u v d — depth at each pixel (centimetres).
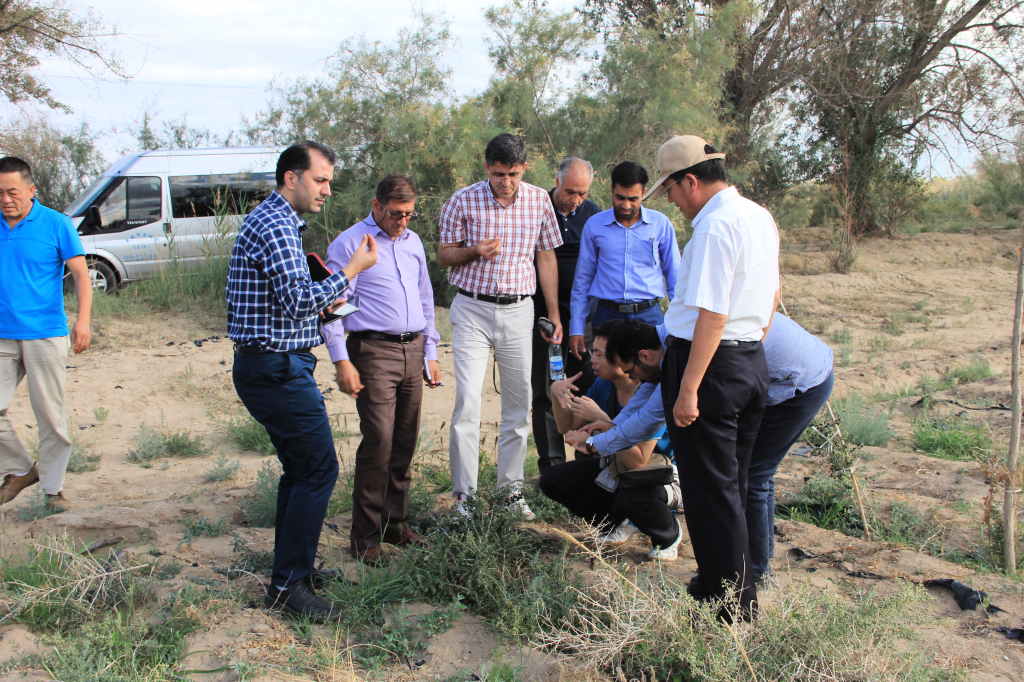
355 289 438
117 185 1331
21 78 1772
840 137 2178
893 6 2048
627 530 484
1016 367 457
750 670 317
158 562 434
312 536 386
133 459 680
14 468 544
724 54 1595
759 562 413
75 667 328
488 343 504
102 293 1270
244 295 364
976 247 2186
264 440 712
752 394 353
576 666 347
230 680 335
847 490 561
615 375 415
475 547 408
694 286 336
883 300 1669
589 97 1466
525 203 500
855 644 330
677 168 356
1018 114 2089
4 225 519
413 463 601
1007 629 383
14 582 394
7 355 525
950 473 638
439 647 366
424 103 1347
